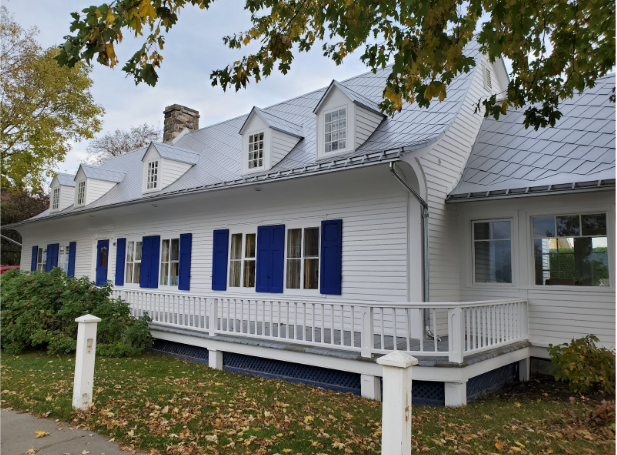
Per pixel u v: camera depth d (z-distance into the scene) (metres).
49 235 20.75
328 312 9.84
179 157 15.20
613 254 7.75
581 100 9.95
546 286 8.45
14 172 20.08
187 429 5.13
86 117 21.50
